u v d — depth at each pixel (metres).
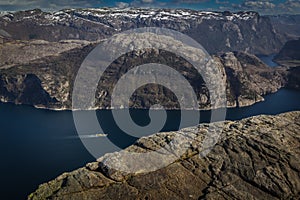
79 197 73.06
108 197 72.69
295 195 72.31
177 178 76.81
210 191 73.19
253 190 73.56
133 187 74.75
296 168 76.94
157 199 71.38
